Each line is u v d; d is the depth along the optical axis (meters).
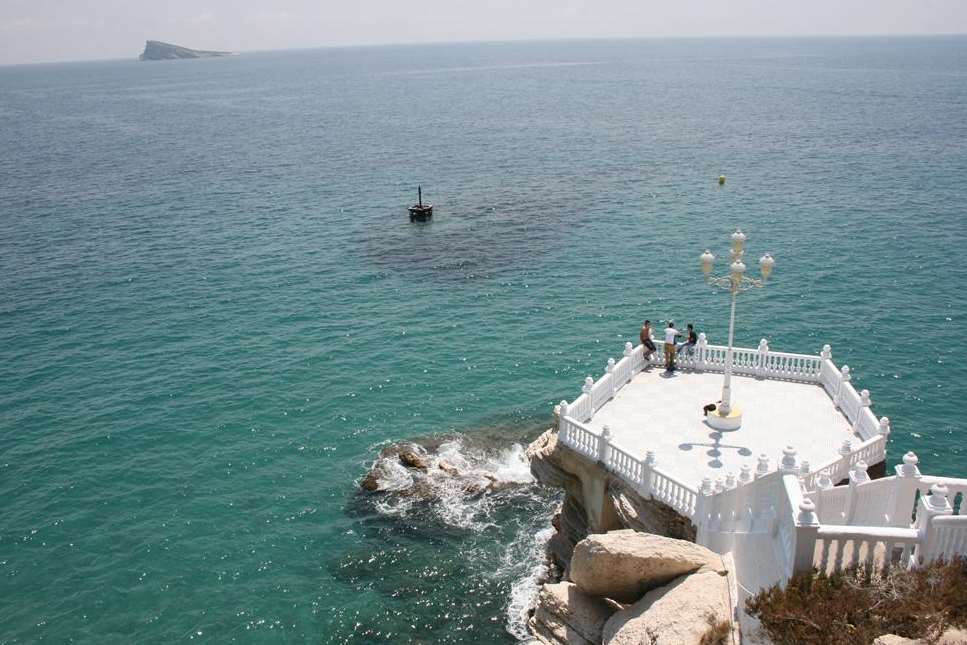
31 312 51.59
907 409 37.25
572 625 20.33
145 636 24.84
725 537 20.16
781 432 25.92
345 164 105.81
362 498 31.50
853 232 64.31
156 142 134.50
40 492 32.16
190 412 38.38
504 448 34.75
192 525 30.05
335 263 61.03
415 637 24.70
